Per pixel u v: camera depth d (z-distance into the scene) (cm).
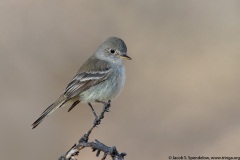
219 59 1548
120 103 1440
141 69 1522
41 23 1501
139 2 1612
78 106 1412
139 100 1451
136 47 1552
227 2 1659
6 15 1488
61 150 1353
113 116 1411
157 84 1486
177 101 1448
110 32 1548
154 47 1563
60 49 1486
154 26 1594
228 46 1595
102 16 1563
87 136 746
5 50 1448
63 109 1408
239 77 1495
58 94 1427
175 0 1630
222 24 1634
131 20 1588
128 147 1334
